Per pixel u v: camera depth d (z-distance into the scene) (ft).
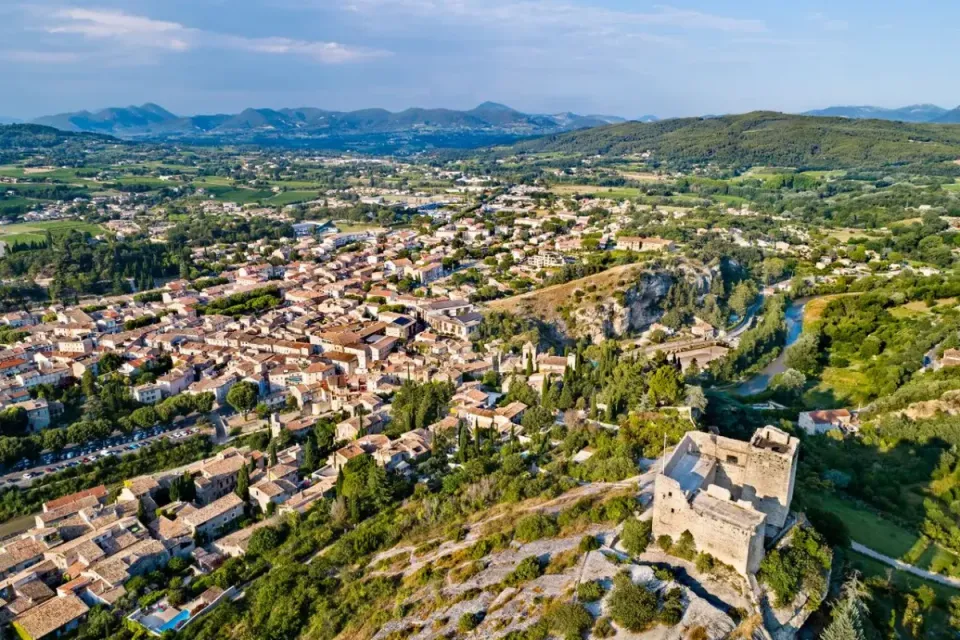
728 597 280.51
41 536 526.57
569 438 519.19
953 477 458.50
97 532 524.93
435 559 392.47
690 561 299.79
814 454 493.77
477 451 565.94
